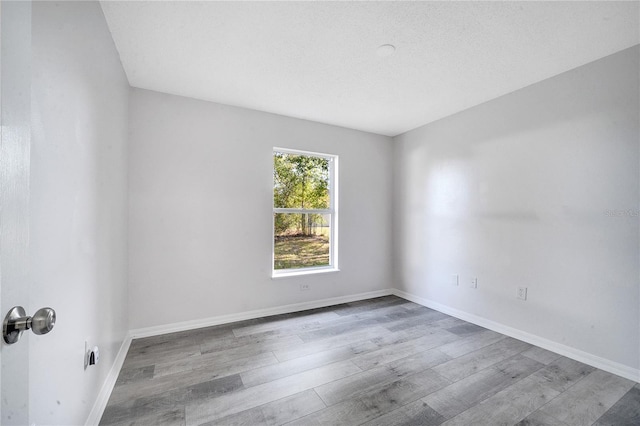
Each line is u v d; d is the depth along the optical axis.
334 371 2.00
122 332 2.17
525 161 2.50
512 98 2.61
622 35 1.79
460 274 3.07
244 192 2.98
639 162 1.87
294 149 3.29
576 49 1.95
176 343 2.40
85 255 1.32
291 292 3.25
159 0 1.52
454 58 2.08
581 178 2.14
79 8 1.25
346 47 1.96
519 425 1.50
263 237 3.07
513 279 2.58
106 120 1.69
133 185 2.48
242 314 2.96
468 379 1.91
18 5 0.55
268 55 2.05
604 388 1.81
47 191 0.96
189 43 1.91
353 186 3.71
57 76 1.04
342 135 3.62
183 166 2.69
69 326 1.14
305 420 1.52
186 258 2.70
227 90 2.60
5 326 0.52
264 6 1.57
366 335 2.61
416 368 2.04
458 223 3.10
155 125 2.58
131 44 1.91
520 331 2.52
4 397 0.51
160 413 1.55
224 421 1.50
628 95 1.92
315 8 1.58
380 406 1.64
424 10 1.59
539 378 1.92
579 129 2.16
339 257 3.60
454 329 2.76
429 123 3.47
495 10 1.59
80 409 1.25
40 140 0.91
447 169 3.24
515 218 2.57
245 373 1.96
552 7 1.56
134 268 2.49
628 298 1.92
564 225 2.24
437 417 1.55
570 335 2.20
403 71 2.27
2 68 0.51
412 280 3.70
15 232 0.55
